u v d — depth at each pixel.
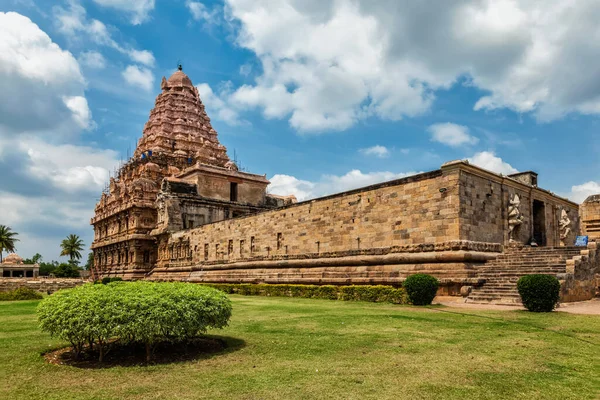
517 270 24.72
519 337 13.55
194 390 8.84
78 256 124.25
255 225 45.56
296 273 38.44
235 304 25.83
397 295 25.25
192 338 13.91
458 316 18.06
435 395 8.37
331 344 12.80
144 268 69.12
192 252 56.72
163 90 91.88
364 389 8.71
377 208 32.34
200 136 86.00
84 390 9.03
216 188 66.94
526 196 33.62
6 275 107.44
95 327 11.00
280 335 14.40
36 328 17.20
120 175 86.56
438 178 28.22
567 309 19.59
